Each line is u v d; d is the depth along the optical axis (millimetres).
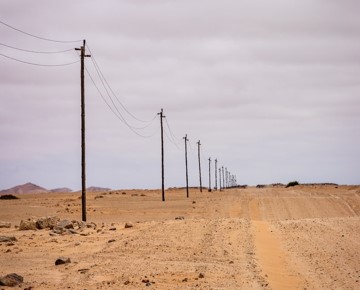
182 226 35000
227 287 17000
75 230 33469
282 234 32281
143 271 19719
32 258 22859
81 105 44188
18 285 16641
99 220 51719
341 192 108500
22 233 32875
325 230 34281
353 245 28328
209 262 22125
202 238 29531
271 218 63156
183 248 25969
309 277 19797
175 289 16469
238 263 22062
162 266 20922
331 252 25891
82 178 43969
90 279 17953
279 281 18766
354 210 74562
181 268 20547
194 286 17047
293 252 25797
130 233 31797
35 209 63344
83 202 43750
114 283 17281
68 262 21469
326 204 82500
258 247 26906
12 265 20969
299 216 66812
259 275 19453
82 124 44031
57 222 37156
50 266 20719
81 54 44312
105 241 28359
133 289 16328
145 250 25188
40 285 16734
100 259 22547
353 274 20547
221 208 73688
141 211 63344
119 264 21266
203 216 60719
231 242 28281
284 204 83188
